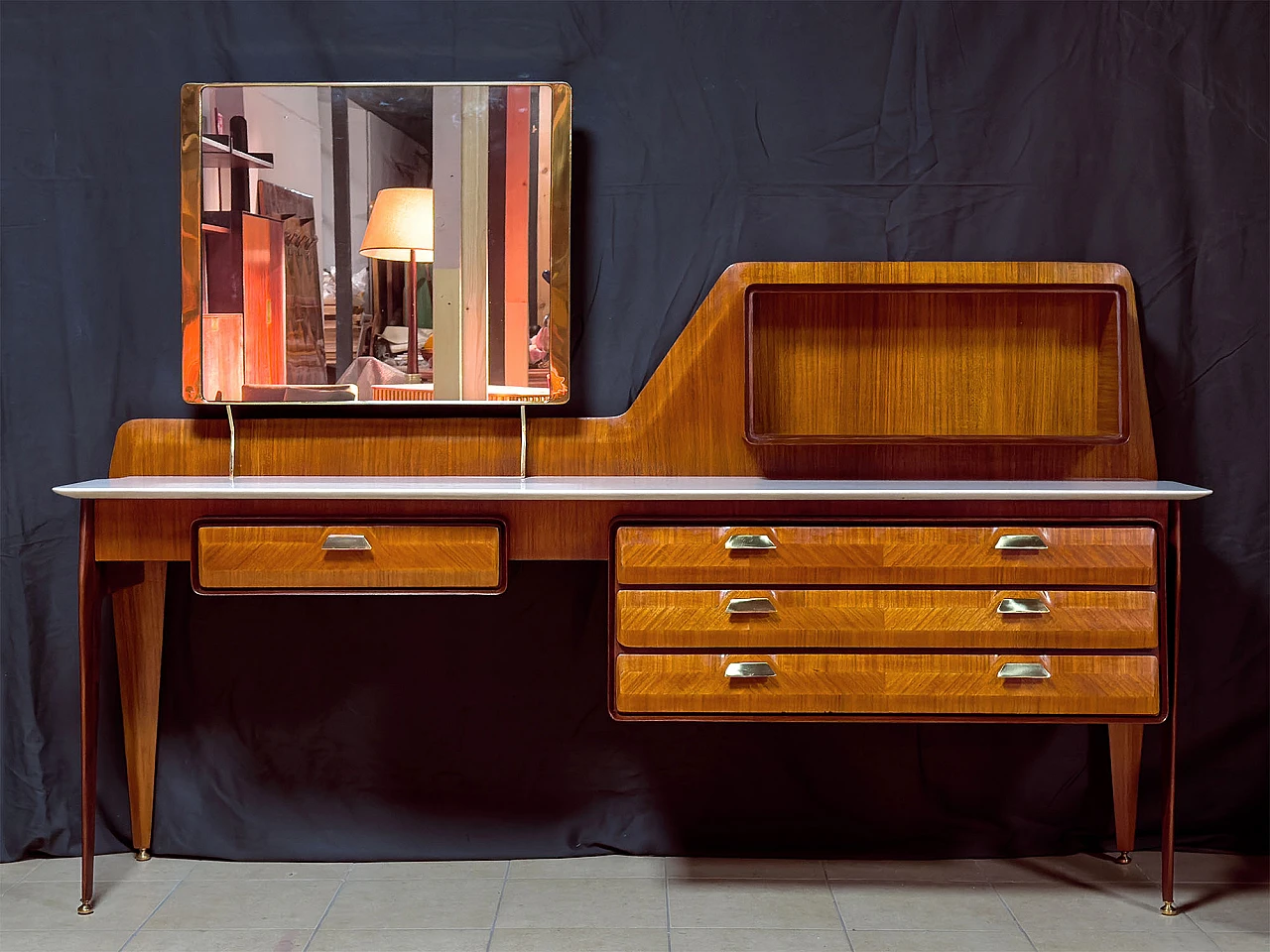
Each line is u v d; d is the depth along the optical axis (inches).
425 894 84.5
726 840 91.8
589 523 76.5
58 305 89.7
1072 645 73.7
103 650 91.4
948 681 73.5
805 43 89.4
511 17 89.3
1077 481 85.2
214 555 74.9
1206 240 89.4
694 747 91.9
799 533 73.9
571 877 87.7
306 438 87.8
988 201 89.8
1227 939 76.5
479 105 86.4
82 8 88.5
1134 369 86.7
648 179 89.9
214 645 91.4
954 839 91.4
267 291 86.9
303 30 89.2
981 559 73.6
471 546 74.9
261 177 86.6
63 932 77.9
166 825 91.9
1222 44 89.0
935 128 89.7
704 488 74.4
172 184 89.4
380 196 86.7
